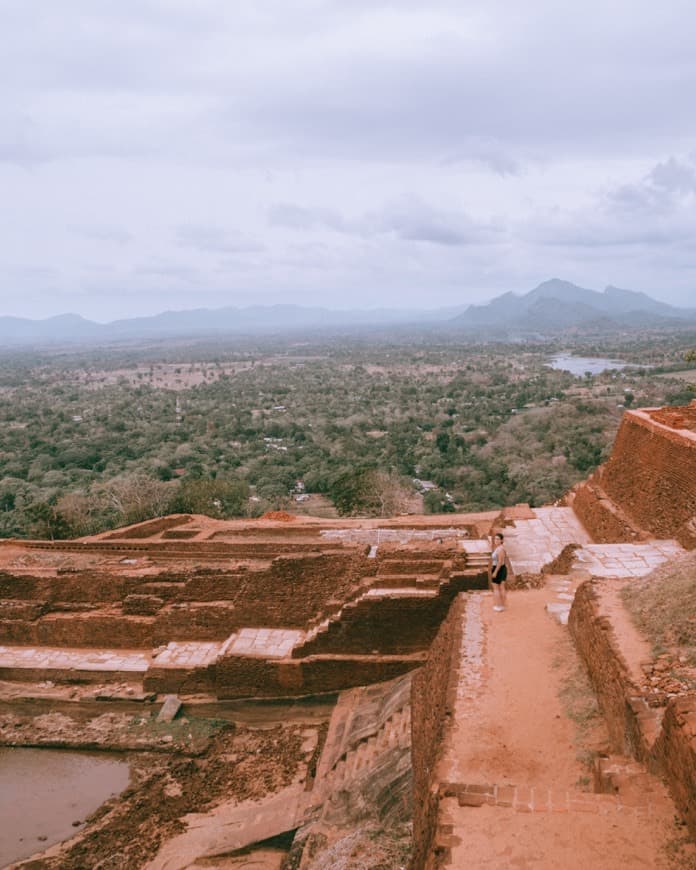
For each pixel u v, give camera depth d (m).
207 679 22.83
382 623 21.59
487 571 21.06
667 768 8.13
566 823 7.91
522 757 10.18
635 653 10.87
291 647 23.16
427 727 13.50
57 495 62.28
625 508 24.27
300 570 24.95
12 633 26.55
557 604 15.76
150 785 19.03
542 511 29.00
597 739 10.41
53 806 18.67
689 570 12.91
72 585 27.53
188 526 36.69
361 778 16.20
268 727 21.59
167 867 15.95
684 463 20.47
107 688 23.66
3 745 21.33
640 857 7.23
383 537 31.42
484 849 7.65
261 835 16.23
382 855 12.85
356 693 21.44
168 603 26.12
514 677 12.62
